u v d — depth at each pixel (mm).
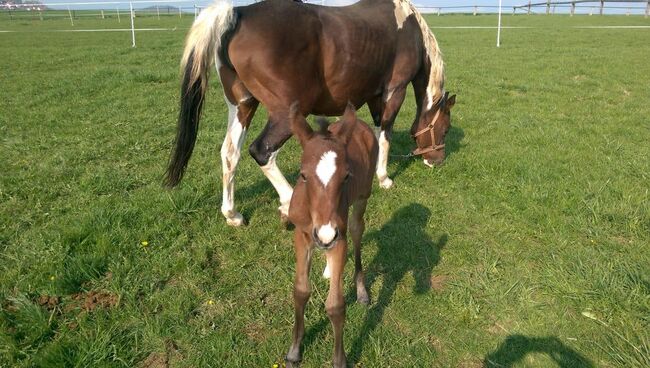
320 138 2549
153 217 4477
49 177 5441
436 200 5023
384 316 3348
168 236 4227
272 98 4039
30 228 4363
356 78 4492
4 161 5949
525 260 3955
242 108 4324
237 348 3031
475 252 4078
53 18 38188
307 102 4199
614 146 6383
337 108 4637
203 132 7297
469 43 18109
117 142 6730
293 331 2945
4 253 3916
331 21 4242
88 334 3049
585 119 7832
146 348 3002
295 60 3988
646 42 17578
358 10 4730
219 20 3816
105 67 12453
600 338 3096
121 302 3410
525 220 4535
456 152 6379
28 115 7984
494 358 2971
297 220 2641
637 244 4094
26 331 3053
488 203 4898
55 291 3436
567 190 5074
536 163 5777
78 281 3578
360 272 3484
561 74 11727
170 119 8016
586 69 12203
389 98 5082
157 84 10727
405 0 5016
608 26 24719
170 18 36875
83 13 47000
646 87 10180
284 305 3455
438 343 3105
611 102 9125
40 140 6715
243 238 4332
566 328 3193
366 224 4562
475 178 5531
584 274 3617
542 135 6875
